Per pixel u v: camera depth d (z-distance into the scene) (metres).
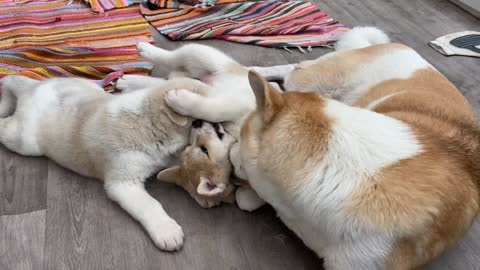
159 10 3.54
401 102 1.79
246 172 1.63
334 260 1.47
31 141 2.14
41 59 2.81
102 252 1.83
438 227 1.35
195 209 2.04
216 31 3.24
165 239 1.81
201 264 1.81
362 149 1.36
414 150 1.39
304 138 1.40
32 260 1.79
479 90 2.92
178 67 2.58
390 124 1.46
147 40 3.12
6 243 1.85
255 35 3.31
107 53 2.92
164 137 2.02
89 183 2.13
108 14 3.43
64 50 2.87
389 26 3.67
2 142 2.22
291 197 1.45
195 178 1.93
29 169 2.18
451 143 1.48
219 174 1.89
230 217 2.01
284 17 3.59
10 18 3.27
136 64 2.84
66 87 2.27
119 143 1.94
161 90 2.07
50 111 2.15
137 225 1.94
